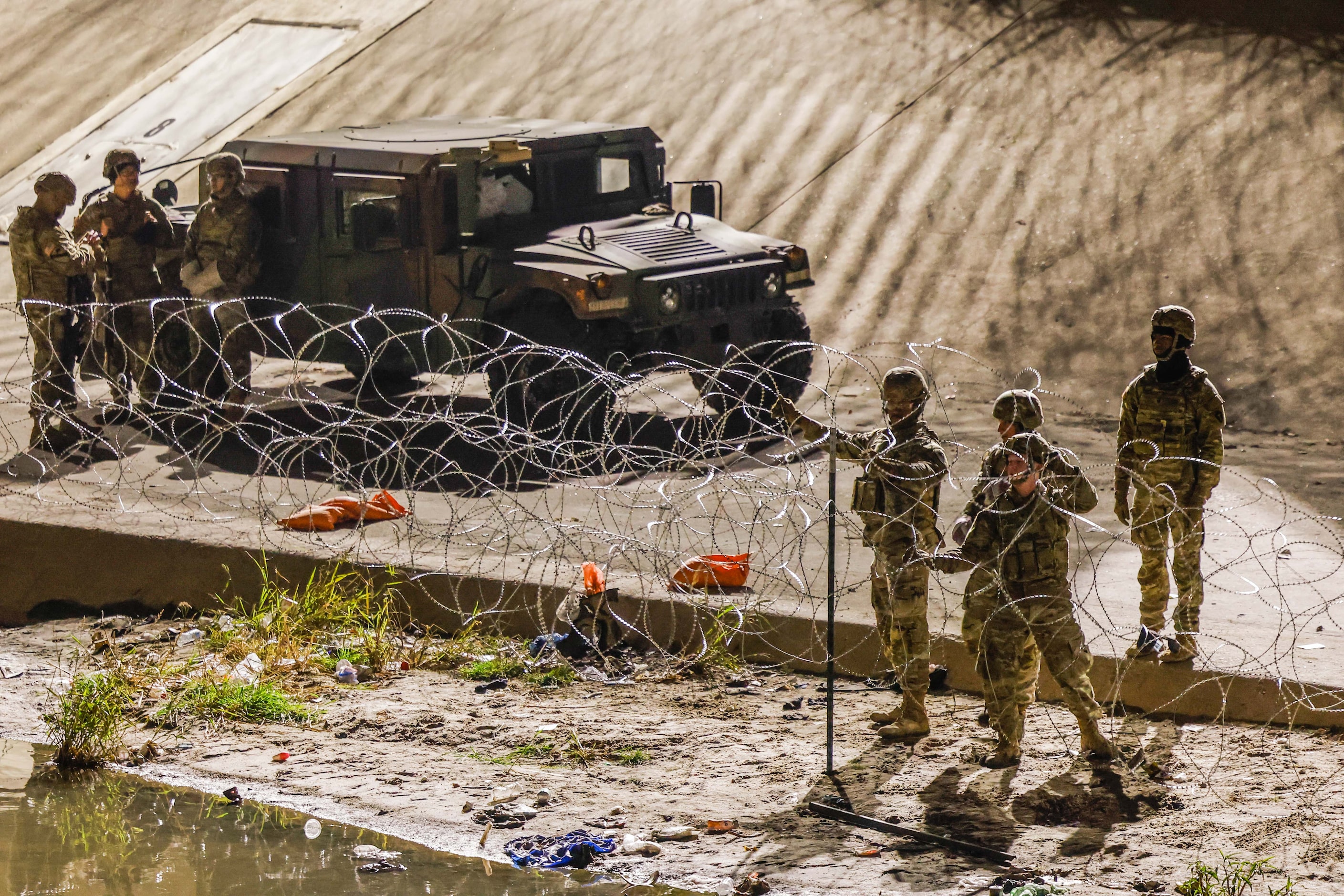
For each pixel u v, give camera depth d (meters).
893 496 23.44
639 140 47.56
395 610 31.19
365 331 44.84
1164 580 24.95
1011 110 66.75
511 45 80.56
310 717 26.02
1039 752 23.05
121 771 23.78
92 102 88.38
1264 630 26.28
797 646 28.02
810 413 48.00
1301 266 55.03
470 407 48.72
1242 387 49.84
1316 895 17.88
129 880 19.42
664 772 23.14
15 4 99.06
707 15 77.56
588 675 28.09
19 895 18.88
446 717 25.92
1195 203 59.41
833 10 75.50
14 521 34.31
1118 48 68.75
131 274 44.19
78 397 42.34
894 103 69.00
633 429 45.66
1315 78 64.19
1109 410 49.53
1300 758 22.19
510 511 36.28
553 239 43.53
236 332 44.66
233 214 43.84
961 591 29.42
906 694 24.00
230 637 30.31
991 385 52.19
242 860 20.16
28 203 79.81
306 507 34.97
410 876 19.55
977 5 73.69
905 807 21.27
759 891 18.80
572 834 20.72
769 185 66.62
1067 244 59.19
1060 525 21.97
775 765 23.19
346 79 82.19
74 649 30.64
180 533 33.44
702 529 34.44
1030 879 18.81
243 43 89.12
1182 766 22.16
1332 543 33.12
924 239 61.38
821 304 59.34
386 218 43.72
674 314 41.75
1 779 23.36
